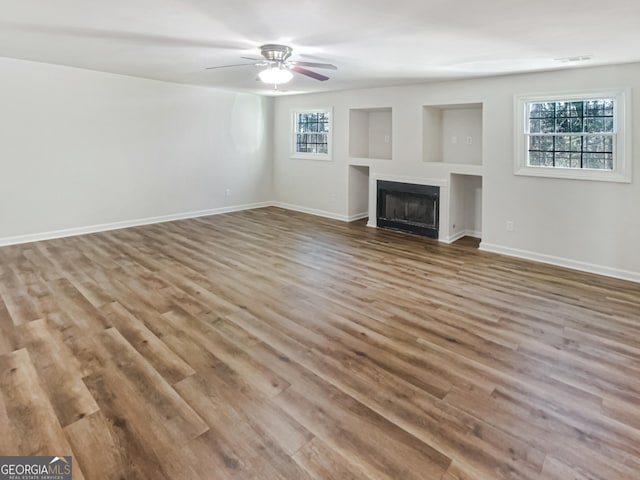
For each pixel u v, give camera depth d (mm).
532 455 1886
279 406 2225
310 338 2992
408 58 4047
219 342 2916
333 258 5016
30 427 2033
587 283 4191
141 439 1966
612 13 2648
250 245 5586
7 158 5250
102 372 2523
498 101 5043
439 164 5785
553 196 4746
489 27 2971
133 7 2693
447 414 2172
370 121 7324
